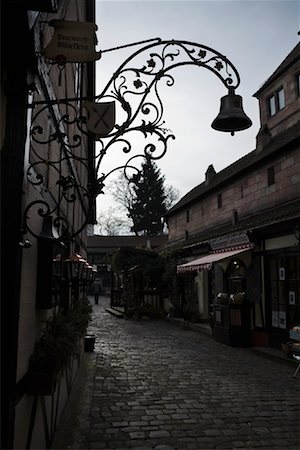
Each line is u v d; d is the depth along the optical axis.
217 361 9.28
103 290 42.62
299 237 9.09
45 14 3.22
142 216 47.28
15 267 2.67
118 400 6.07
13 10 2.56
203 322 16.23
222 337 11.92
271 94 15.34
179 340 12.66
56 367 3.38
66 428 4.79
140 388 6.80
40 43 3.19
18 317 2.75
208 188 17.86
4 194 2.69
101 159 3.31
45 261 3.72
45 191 4.08
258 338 11.02
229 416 5.40
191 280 17.73
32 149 3.41
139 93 3.42
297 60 13.55
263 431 4.88
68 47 3.12
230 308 11.56
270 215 11.22
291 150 11.73
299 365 7.91
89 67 10.09
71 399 6.04
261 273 11.09
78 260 5.61
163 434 4.75
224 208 16.58
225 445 4.45
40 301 3.65
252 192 14.10
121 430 4.86
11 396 2.59
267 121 15.47
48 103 3.19
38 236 3.64
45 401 3.98
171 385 7.03
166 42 3.49
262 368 8.53
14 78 2.79
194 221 20.41
